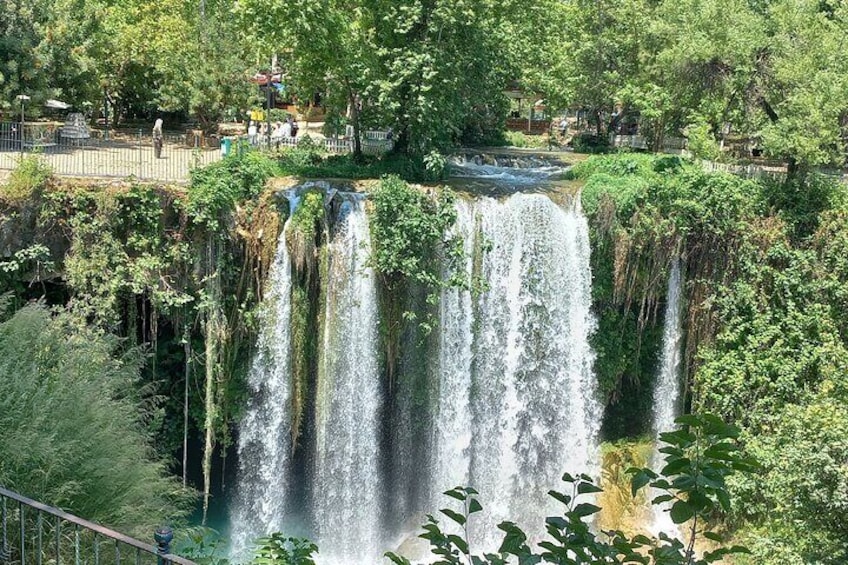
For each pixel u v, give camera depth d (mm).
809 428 17656
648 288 25875
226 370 23188
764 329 24375
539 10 32188
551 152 36750
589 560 6082
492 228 24328
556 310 25422
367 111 26875
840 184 26156
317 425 23734
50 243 21922
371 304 23547
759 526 21125
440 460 25016
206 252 22656
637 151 37562
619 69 38500
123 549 13367
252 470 23938
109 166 24219
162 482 15406
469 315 24500
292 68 26781
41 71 30656
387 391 24578
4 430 12797
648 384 27281
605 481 25672
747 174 27250
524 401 25516
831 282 23891
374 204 23047
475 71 26984
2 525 11125
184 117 44125
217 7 38000
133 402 17875
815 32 26766
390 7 24641
